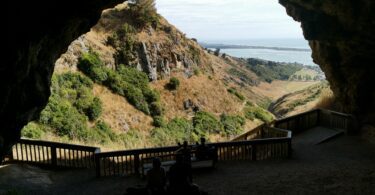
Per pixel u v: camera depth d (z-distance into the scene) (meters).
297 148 17.48
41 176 13.60
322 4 19.25
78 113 28.77
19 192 11.20
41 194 11.70
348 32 19.69
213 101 44.00
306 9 21.14
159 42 43.00
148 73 40.06
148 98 37.16
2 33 8.91
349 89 22.94
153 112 36.41
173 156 14.00
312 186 11.80
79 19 11.96
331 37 20.73
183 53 45.66
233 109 45.22
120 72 37.38
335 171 13.51
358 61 21.59
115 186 12.43
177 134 35.25
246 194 11.27
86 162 14.66
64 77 30.86
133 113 34.34
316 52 24.77
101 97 33.00
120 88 35.44
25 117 11.59
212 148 13.83
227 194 11.30
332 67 23.62
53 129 25.19
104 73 35.16
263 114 47.91
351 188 11.41
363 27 18.09
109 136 29.44
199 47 54.16
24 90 10.82
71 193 11.88
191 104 40.84
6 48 9.03
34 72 11.12
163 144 32.97
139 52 40.16
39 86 11.66
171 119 37.16
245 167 14.25
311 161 15.21
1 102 9.55
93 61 34.69
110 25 41.59
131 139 31.03
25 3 9.23
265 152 16.34
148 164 13.24
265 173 13.42
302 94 59.84
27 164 14.70
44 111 25.33
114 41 39.41
